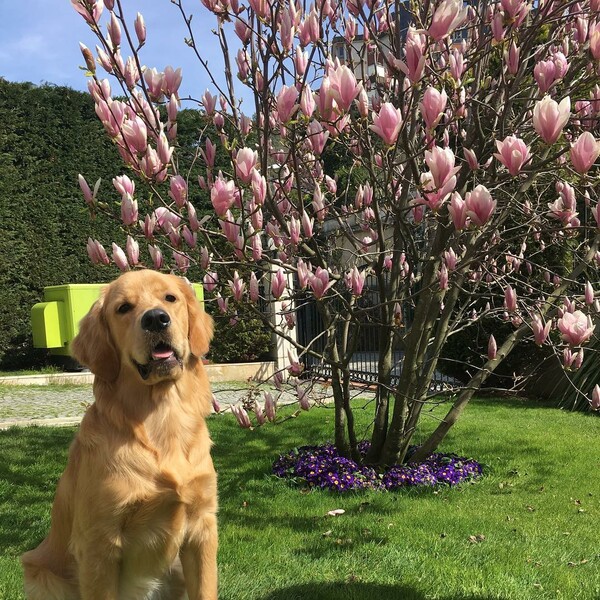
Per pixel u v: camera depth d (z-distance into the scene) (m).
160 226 1.48
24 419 2.94
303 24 1.36
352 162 2.09
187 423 1.06
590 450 2.17
